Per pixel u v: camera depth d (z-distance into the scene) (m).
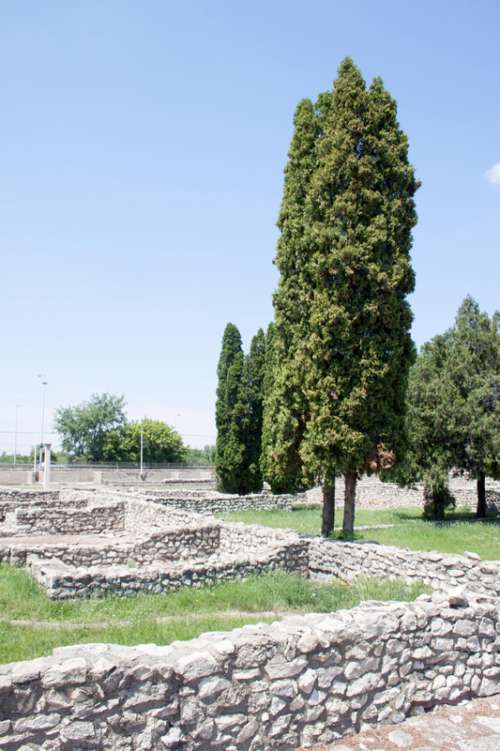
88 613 9.67
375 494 33.44
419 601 7.04
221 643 5.39
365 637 6.00
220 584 11.75
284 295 16.34
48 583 10.67
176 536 15.26
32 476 47.41
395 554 11.88
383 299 14.09
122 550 14.27
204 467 66.62
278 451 16.84
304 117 16.39
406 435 14.90
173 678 5.08
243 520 23.30
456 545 17.17
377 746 5.57
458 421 24.09
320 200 14.72
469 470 25.22
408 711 6.20
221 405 33.84
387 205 14.36
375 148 14.41
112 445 76.62
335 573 13.00
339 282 14.27
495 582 10.20
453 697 6.49
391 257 14.38
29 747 4.56
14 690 4.56
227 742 5.24
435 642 6.46
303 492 33.59
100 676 4.80
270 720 5.44
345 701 5.82
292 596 10.62
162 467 66.69
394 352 14.40
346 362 14.29
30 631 8.55
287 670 5.56
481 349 25.62
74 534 20.97
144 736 4.92
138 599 10.70
